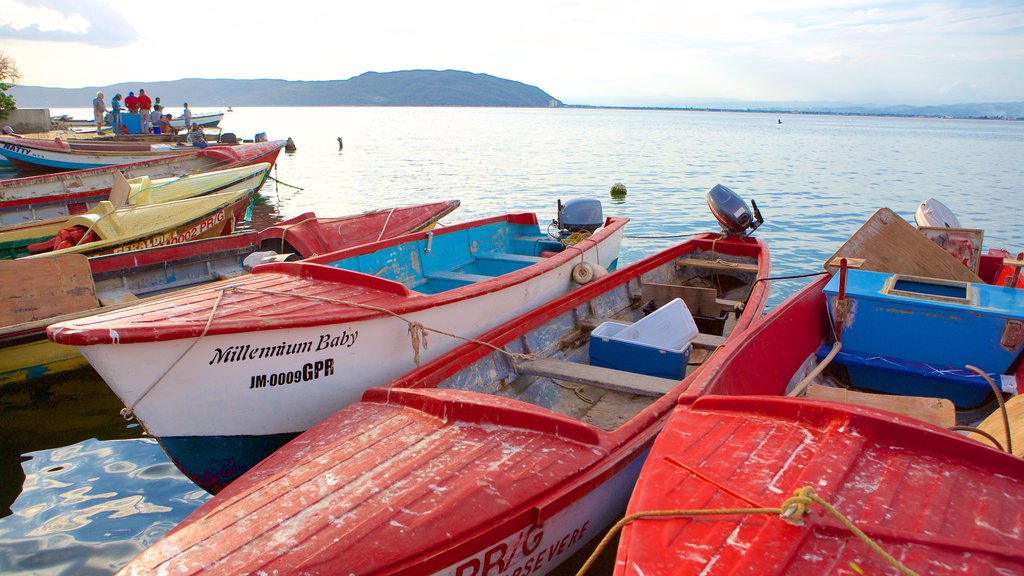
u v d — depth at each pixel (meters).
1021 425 3.65
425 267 7.59
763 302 6.23
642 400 5.53
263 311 4.58
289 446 3.83
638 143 49.75
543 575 3.75
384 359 5.08
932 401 4.30
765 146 49.94
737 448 3.03
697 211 18.27
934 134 98.25
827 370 5.53
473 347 5.04
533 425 3.73
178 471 5.44
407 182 23.34
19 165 20.86
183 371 4.25
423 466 3.43
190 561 2.83
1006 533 2.45
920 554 2.32
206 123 34.34
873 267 6.34
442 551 2.92
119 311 4.41
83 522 4.72
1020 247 14.40
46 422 6.23
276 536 2.96
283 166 28.41
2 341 6.17
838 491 2.66
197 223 10.08
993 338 4.71
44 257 6.64
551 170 27.94
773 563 2.27
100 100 29.92
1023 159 41.78
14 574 4.16
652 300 7.11
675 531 2.49
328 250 8.84
